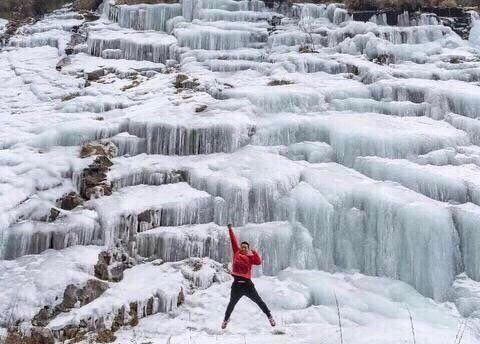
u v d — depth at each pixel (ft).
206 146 39.47
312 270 30.45
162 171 35.81
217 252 30.94
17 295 25.00
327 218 31.86
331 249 31.71
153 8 74.08
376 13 67.00
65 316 24.36
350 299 26.94
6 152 36.86
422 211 29.50
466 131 41.14
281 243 30.78
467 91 44.80
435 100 45.06
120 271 28.60
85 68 60.95
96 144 38.63
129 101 48.24
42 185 33.55
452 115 43.29
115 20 79.87
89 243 30.27
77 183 34.78
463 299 26.99
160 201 32.55
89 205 32.58
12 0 95.40
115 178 35.01
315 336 22.82
